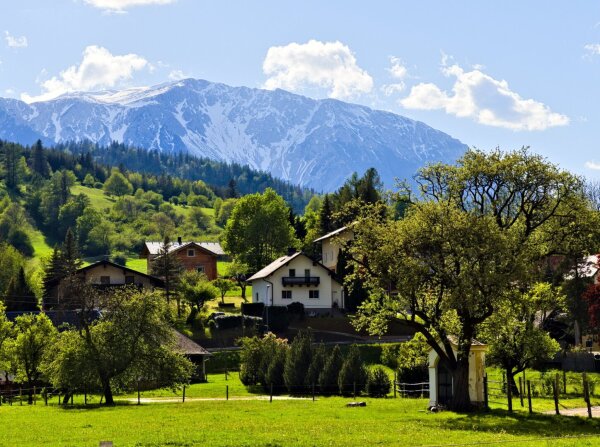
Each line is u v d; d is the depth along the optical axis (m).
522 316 61.78
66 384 60.72
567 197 62.09
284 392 74.12
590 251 63.81
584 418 45.19
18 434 41.38
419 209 49.91
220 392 74.81
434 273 48.53
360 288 117.81
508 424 43.28
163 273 118.94
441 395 54.34
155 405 58.56
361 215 52.16
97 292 64.56
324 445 36.34
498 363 64.06
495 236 47.38
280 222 156.62
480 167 61.47
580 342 94.75
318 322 112.62
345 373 68.19
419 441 37.16
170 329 63.56
